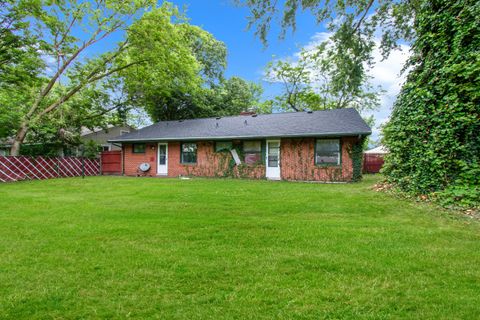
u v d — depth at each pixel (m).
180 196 7.83
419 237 3.86
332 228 4.37
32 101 17.55
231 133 14.80
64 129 18.05
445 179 6.14
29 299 2.30
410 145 7.24
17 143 15.23
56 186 10.76
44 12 14.04
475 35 5.74
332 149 13.08
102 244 3.68
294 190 8.91
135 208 6.14
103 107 20.95
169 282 2.59
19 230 4.37
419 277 2.65
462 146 5.89
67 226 4.61
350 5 8.84
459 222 4.61
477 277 2.64
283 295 2.34
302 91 24.39
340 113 14.53
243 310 2.13
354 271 2.79
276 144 14.12
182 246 3.58
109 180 13.34
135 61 16.98
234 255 3.24
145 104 22.31
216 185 10.69
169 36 15.97
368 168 19.62
